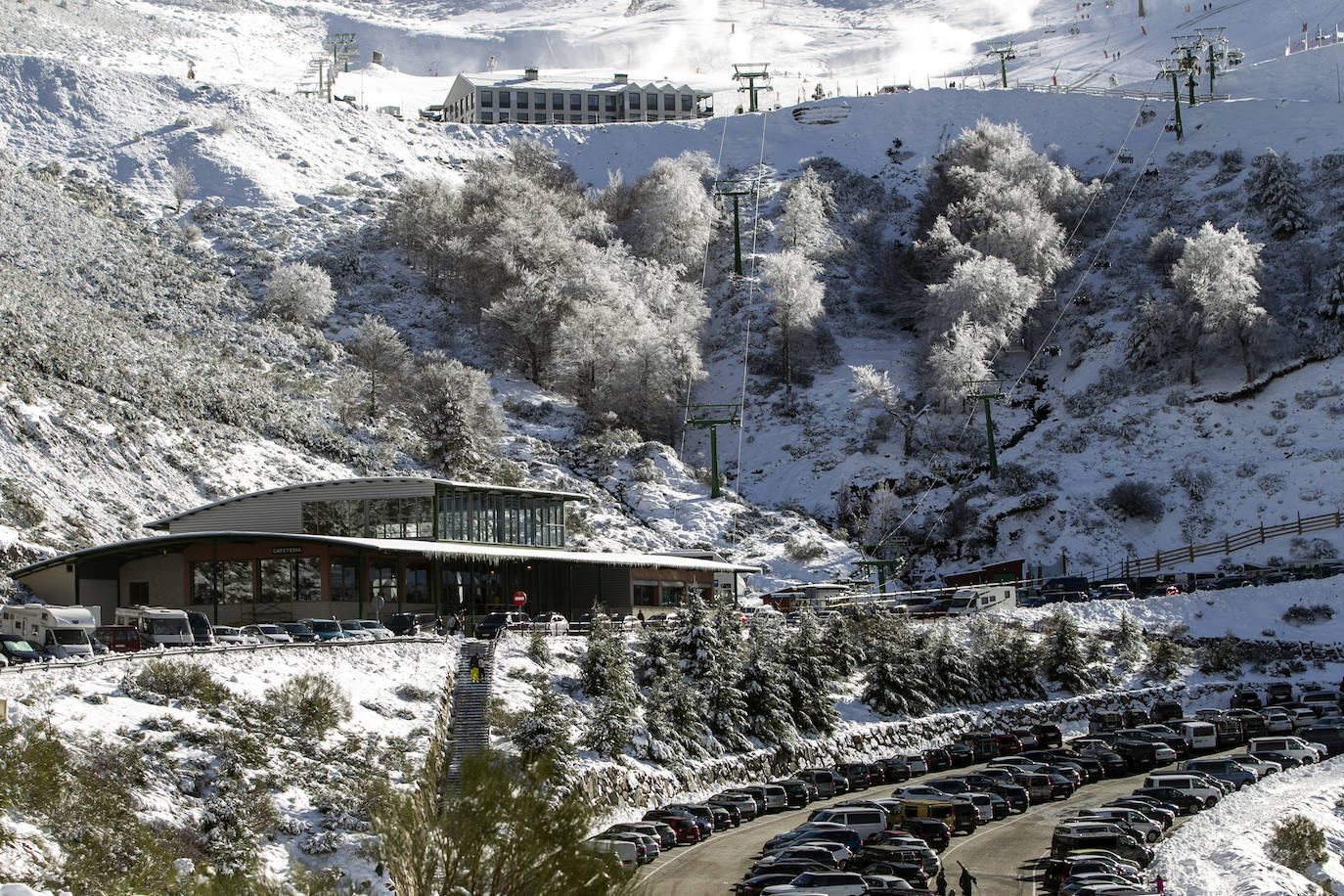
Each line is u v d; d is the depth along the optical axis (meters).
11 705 40.19
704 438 130.12
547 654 62.31
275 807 40.22
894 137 194.75
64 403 88.00
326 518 75.25
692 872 46.75
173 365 105.81
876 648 74.50
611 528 102.00
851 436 125.19
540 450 115.75
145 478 85.81
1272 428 116.75
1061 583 101.81
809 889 41.62
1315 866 50.38
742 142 197.88
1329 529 103.81
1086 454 118.88
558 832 27.67
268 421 103.00
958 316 137.50
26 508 74.88
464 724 52.75
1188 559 105.69
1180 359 128.38
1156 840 53.62
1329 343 124.50
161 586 71.50
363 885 35.72
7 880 30.02
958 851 52.88
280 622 67.88
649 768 56.16
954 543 111.00
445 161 188.25
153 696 44.62
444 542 74.38
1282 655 89.06
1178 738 73.25
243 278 138.38
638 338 129.50
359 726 48.62
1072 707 79.75
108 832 34.47
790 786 59.19
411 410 115.81
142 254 134.50
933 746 71.06
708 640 65.19
